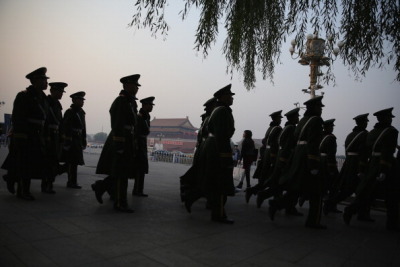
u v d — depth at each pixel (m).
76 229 3.08
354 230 4.43
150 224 3.63
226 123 4.07
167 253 2.64
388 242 3.80
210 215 4.59
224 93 4.25
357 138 5.57
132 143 4.45
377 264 2.85
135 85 4.51
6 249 2.35
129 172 4.32
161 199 5.68
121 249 2.62
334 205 5.83
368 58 4.92
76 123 6.01
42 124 4.48
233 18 5.63
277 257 2.81
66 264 2.18
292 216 5.17
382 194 4.64
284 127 5.51
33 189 5.41
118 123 4.19
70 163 5.92
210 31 5.17
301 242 3.45
